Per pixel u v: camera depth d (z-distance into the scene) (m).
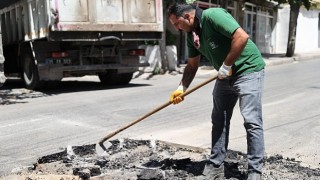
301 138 6.02
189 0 11.11
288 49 23.39
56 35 10.70
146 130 6.60
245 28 25.66
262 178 4.25
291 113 7.83
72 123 7.25
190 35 4.08
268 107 8.49
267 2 26.53
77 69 11.42
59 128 6.89
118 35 11.48
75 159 5.08
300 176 4.34
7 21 13.20
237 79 3.95
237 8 23.52
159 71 16.34
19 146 5.86
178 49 20.19
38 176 4.43
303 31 30.81
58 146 5.79
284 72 16.23
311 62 21.62
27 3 11.68
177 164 4.75
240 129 6.57
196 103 9.07
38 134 6.52
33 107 9.02
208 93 10.58
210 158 4.32
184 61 20.41
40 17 11.02
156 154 5.23
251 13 26.27
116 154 5.26
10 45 13.09
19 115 8.13
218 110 4.24
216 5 21.91
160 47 16.33
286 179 4.24
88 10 10.87
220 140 4.28
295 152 5.31
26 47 11.97
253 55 3.93
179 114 7.87
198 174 4.39
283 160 4.93
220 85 4.15
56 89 12.14
